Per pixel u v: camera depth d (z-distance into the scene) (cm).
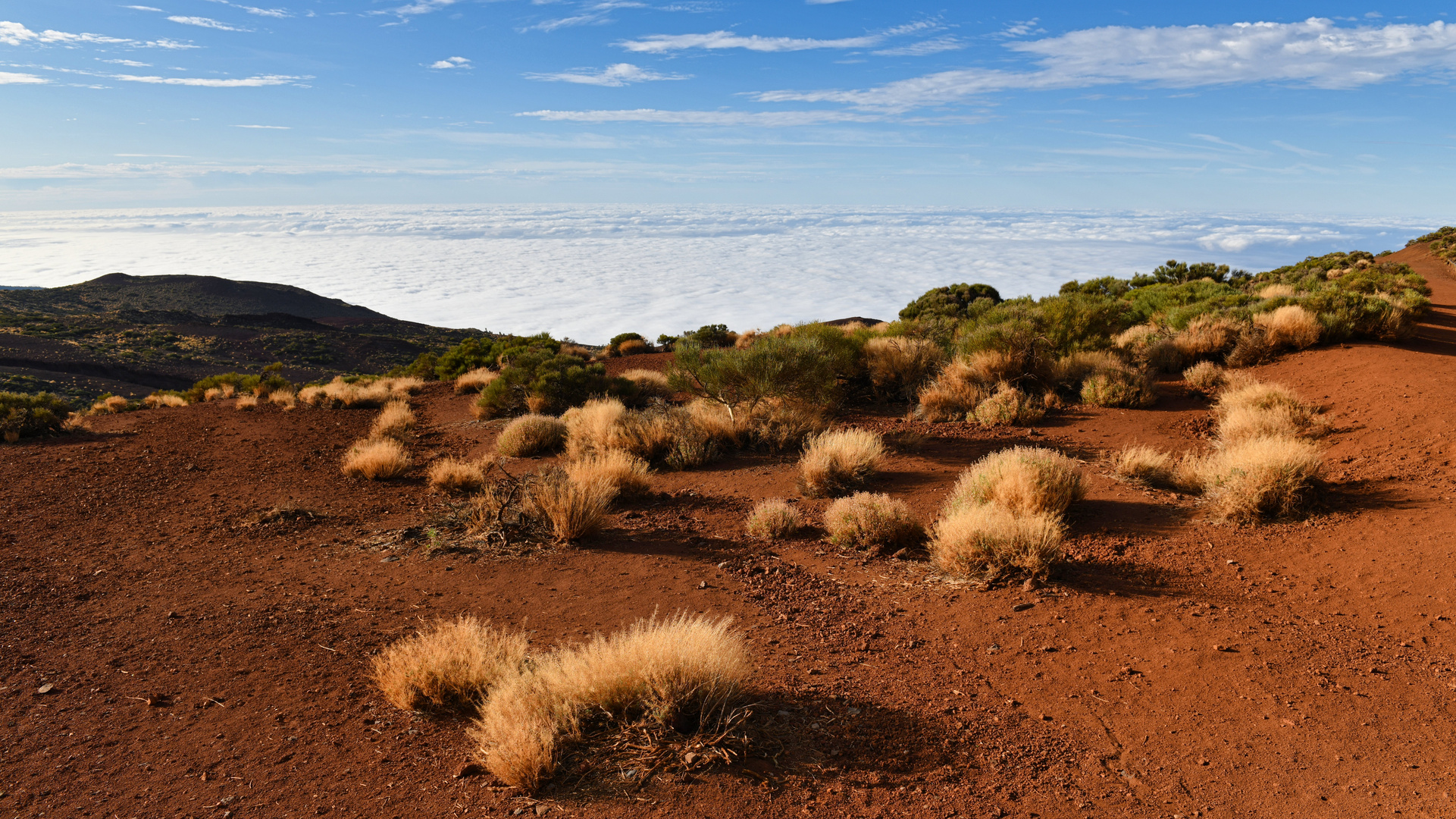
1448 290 3750
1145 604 564
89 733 423
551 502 859
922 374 1677
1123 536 726
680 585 678
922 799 343
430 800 347
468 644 474
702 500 1022
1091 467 1002
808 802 340
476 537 838
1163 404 1345
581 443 1348
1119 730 401
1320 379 1295
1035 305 2103
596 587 679
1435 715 389
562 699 406
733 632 549
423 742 404
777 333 2811
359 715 438
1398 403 1037
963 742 393
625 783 353
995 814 331
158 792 362
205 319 14000
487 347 3222
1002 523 662
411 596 664
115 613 633
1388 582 556
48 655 541
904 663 497
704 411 1441
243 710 449
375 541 859
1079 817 328
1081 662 482
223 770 381
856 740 396
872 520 781
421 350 12550
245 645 554
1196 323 1727
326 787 361
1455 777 336
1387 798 329
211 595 679
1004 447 1173
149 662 526
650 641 433
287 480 1245
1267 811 327
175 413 2105
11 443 1573
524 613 615
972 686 459
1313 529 683
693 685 410
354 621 603
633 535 854
